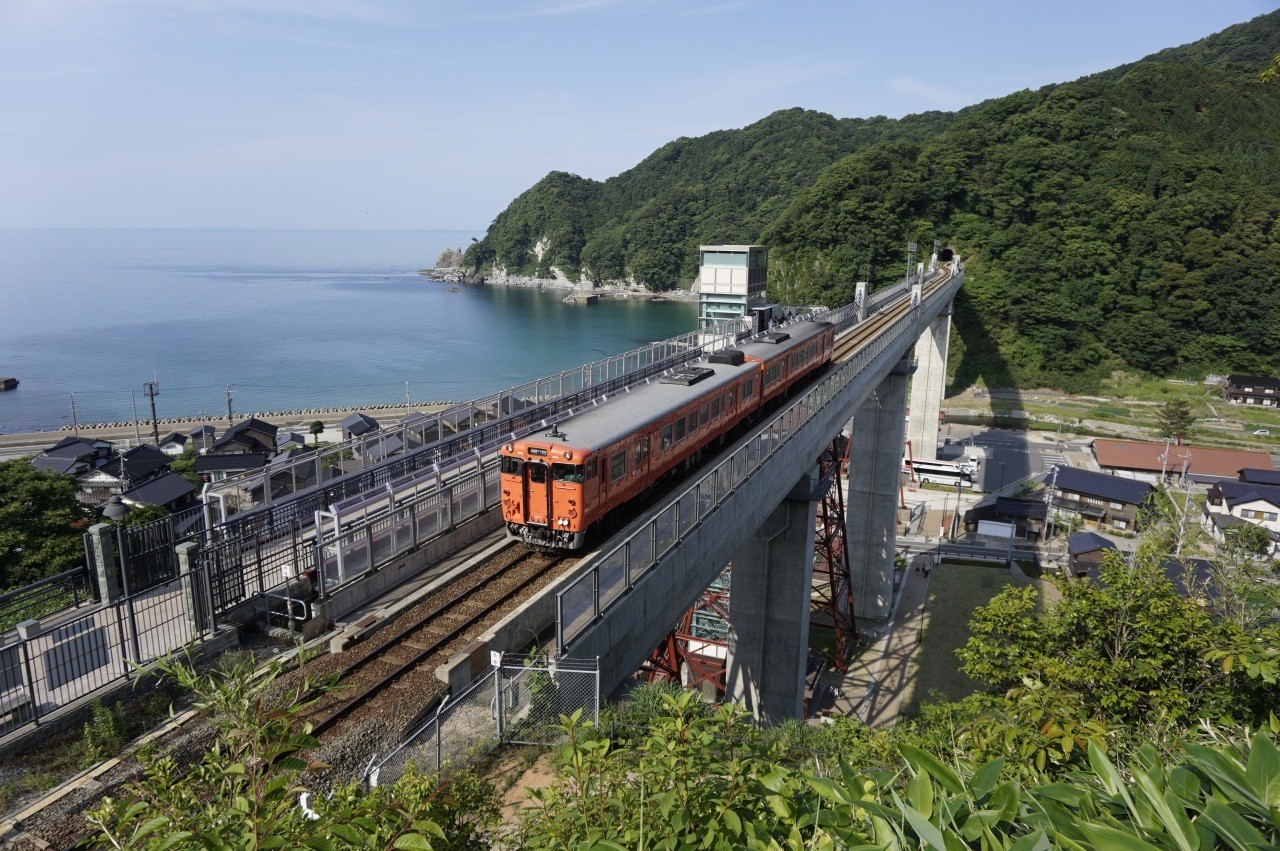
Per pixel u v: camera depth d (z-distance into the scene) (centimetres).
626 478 1873
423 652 1320
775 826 471
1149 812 355
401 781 503
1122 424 8775
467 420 2539
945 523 6238
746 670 2952
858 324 4934
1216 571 1583
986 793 389
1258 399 8912
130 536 1370
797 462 2475
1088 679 1252
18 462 3309
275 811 404
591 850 409
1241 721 1094
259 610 1430
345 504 1702
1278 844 327
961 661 4069
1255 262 9412
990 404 9600
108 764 1025
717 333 4200
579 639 1259
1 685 1066
